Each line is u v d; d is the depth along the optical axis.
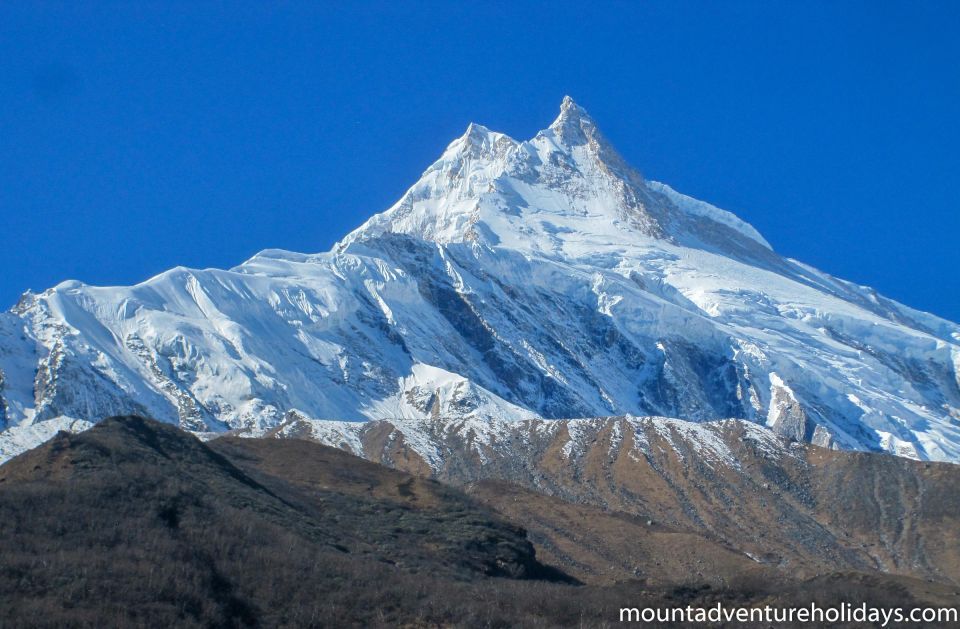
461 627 154.38
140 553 157.88
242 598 155.88
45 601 143.62
